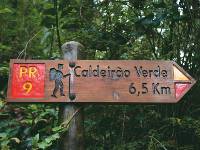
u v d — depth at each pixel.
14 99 2.05
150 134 2.72
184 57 3.01
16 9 3.95
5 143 2.29
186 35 3.02
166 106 2.90
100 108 2.89
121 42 3.14
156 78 2.12
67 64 2.13
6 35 3.78
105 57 3.17
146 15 3.04
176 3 3.01
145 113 2.87
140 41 3.21
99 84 2.10
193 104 2.92
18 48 3.63
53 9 3.23
